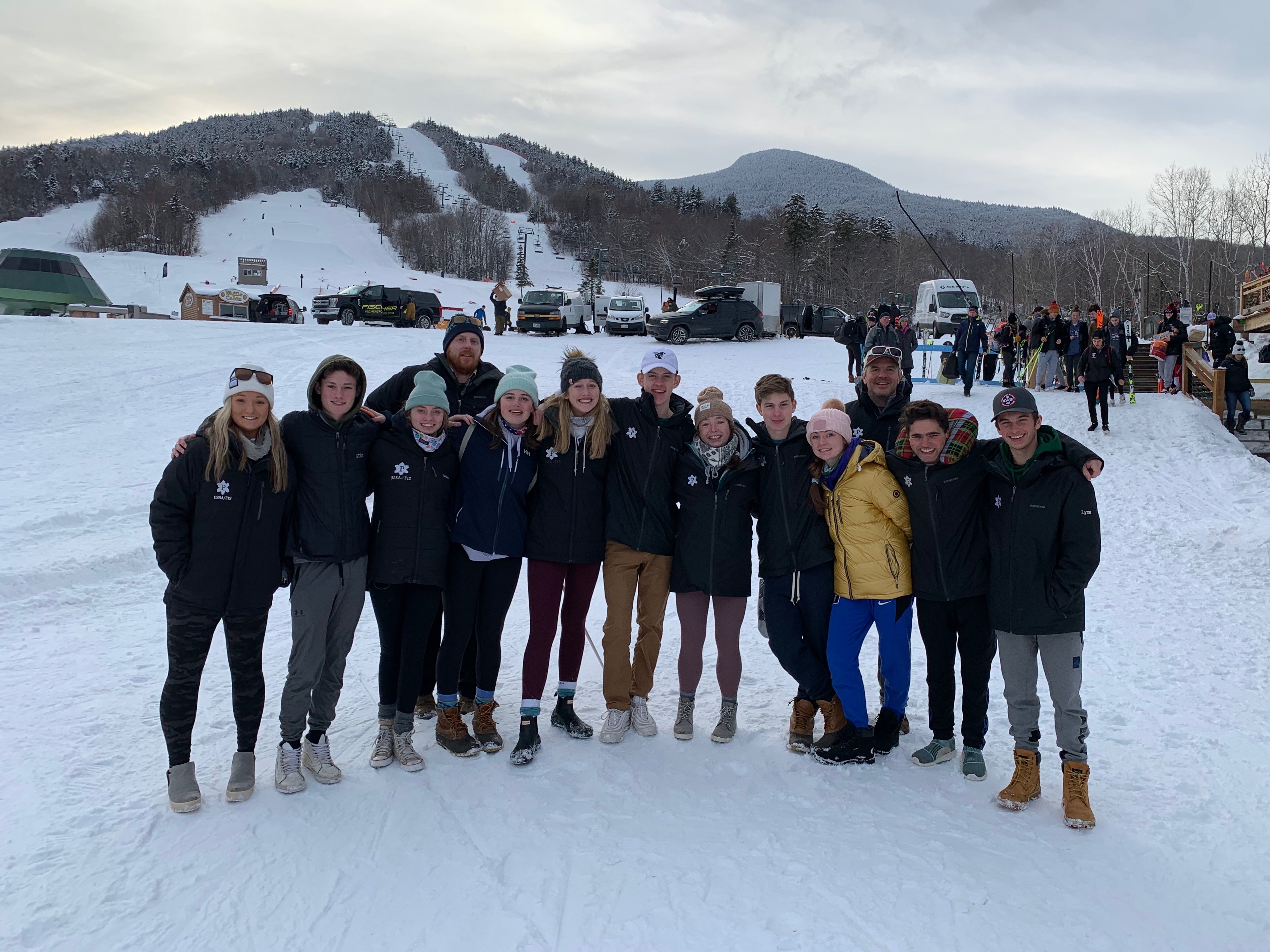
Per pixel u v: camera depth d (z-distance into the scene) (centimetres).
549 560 413
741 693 500
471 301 6469
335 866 312
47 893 287
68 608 625
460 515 400
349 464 376
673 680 520
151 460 1069
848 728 409
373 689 493
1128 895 301
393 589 393
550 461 417
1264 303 2539
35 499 880
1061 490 354
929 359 2331
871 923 281
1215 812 361
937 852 326
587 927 278
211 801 356
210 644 353
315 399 379
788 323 3375
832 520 404
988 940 274
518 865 313
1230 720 456
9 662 514
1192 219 6034
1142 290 6125
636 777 387
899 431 445
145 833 329
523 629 605
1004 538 366
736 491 420
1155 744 430
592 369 415
